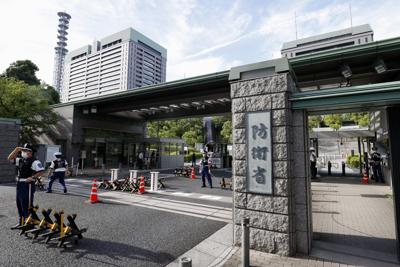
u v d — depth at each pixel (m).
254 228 4.61
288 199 4.33
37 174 5.73
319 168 24.86
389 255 4.34
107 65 83.50
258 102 4.80
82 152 20.47
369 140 19.02
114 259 4.11
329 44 63.75
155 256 4.27
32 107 19.59
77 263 3.94
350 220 6.74
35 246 4.58
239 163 4.92
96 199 8.48
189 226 5.98
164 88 16.75
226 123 35.31
